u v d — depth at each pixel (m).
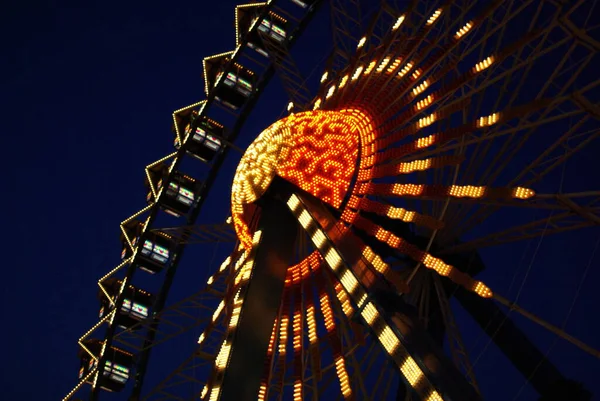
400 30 20.92
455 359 20.38
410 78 20.62
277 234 19.86
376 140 20.73
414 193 19.36
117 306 27.59
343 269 15.98
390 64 20.89
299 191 20.30
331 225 18.00
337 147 21.09
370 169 20.59
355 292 15.21
